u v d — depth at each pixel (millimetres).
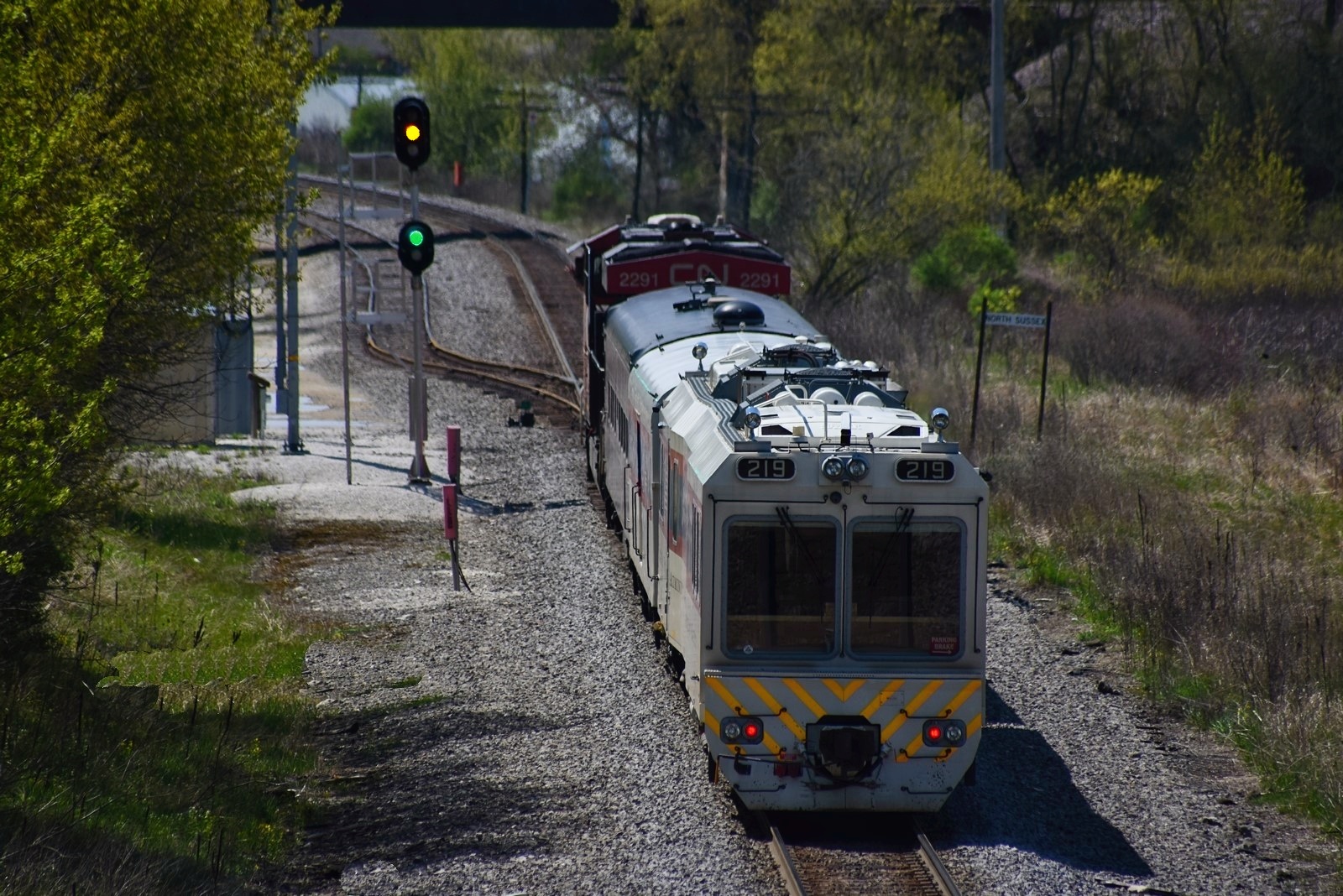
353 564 68188
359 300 150500
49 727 40250
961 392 98188
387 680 51938
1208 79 194500
